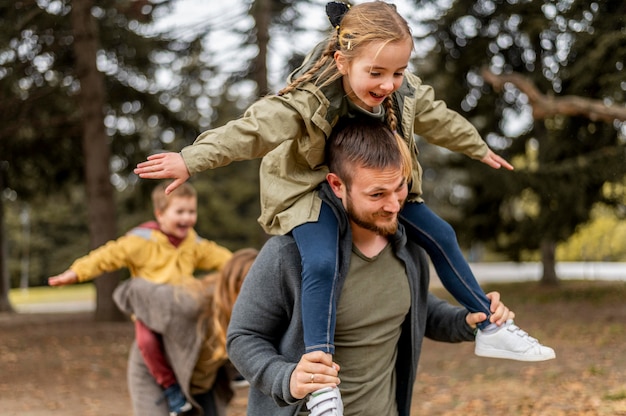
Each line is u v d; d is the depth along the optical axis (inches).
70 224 1503.4
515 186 642.8
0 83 530.6
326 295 86.3
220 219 1203.2
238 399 317.7
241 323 91.9
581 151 616.4
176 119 639.8
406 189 89.7
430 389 310.5
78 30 553.9
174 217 169.0
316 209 90.7
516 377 315.3
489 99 676.7
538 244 753.6
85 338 530.0
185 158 83.5
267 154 96.2
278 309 91.5
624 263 1632.6
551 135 625.3
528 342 95.8
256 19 537.3
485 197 718.5
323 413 83.7
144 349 156.8
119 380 378.6
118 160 666.8
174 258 168.7
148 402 157.8
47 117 626.5
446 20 634.8
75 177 702.5
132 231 171.3
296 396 82.7
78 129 627.5
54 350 477.4
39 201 776.9
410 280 95.4
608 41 382.9
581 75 428.8
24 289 1412.4
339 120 93.4
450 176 1283.2
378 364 95.2
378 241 93.5
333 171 90.5
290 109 90.0
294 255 90.5
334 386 82.9
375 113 93.8
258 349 89.9
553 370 318.7
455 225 768.3
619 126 570.6
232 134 86.8
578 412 237.8
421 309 99.5
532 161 724.0
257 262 92.8
